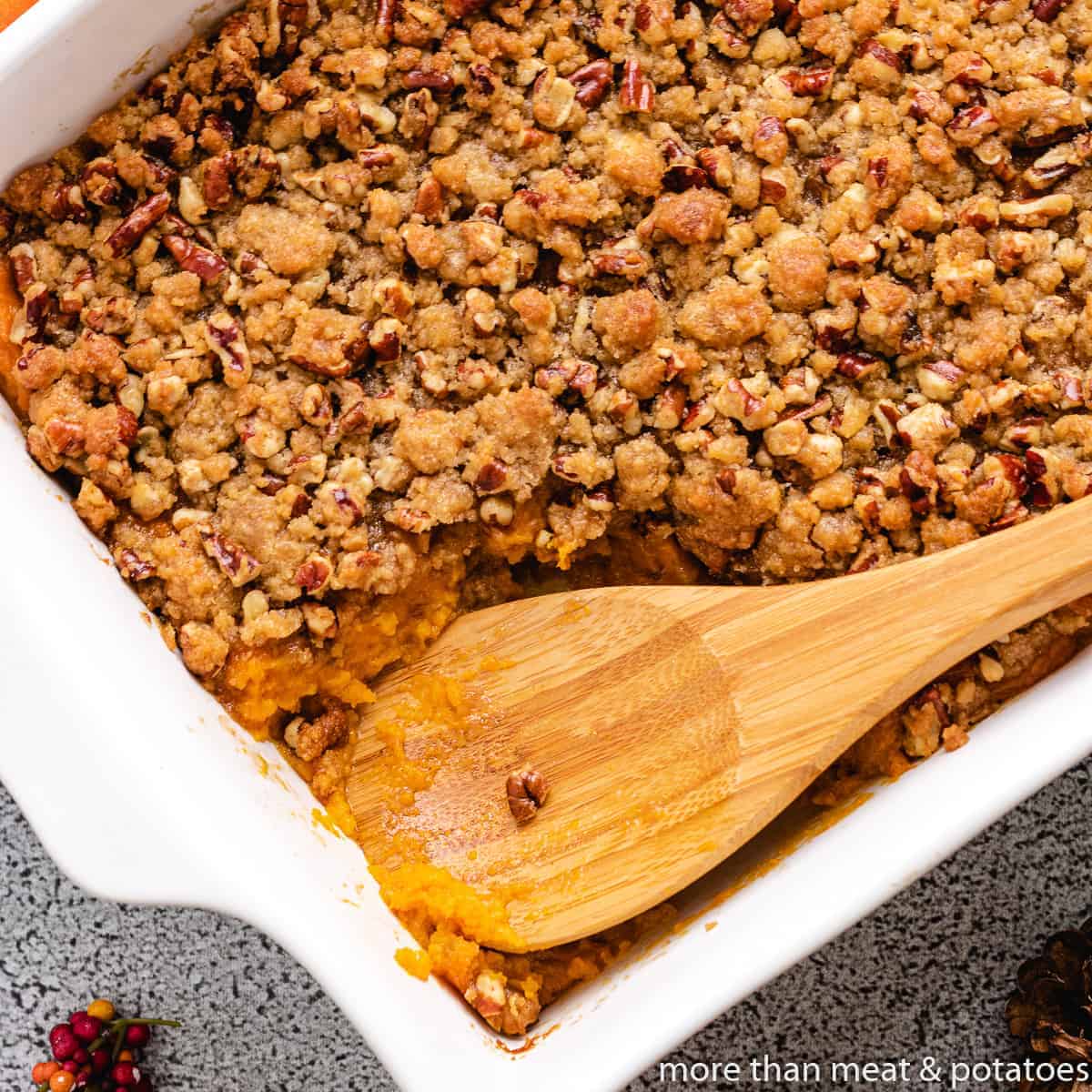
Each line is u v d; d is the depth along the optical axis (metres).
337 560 0.58
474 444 0.58
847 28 0.59
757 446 0.58
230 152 0.58
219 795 0.56
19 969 0.66
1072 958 0.63
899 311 0.58
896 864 0.56
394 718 0.59
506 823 0.59
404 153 0.58
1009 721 0.57
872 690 0.57
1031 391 0.58
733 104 0.59
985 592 0.57
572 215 0.58
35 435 0.58
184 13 0.57
